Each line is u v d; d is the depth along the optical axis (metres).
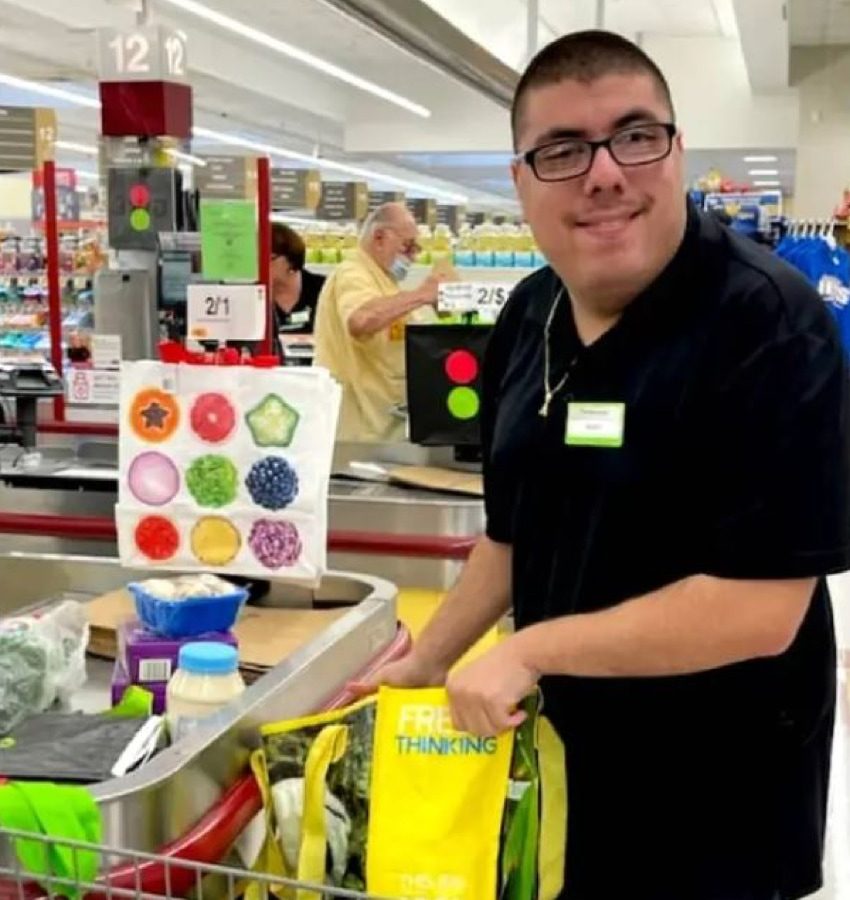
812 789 1.62
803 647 1.56
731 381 1.44
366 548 3.04
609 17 16.61
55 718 1.69
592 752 1.59
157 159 4.56
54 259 5.40
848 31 16.22
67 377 4.75
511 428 1.67
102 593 2.50
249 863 1.67
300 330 6.84
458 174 27.25
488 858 1.42
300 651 1.87
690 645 1.43
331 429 2.06
